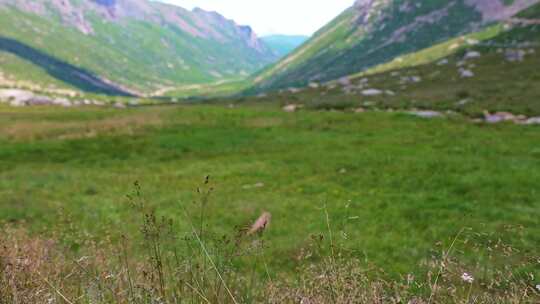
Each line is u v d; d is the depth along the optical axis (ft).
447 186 63.46
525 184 60.34
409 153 95.45
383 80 357.20
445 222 45.88
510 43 446.19
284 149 116.26
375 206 55.67
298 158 98.63
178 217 51.85
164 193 67.77
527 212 48.01
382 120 158.20
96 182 80.12
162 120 178.19
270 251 37.55
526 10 557.33
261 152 114.21
